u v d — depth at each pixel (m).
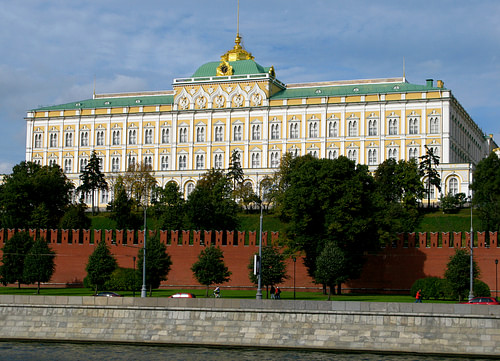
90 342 71.12
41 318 72.69
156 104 189.25
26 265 100.75
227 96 183.88
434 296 91.06
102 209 181.75
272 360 63.47
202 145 184.88
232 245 104.62
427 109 171.12
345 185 98.19
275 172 155.88
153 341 70.00
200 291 101.81
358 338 66.50
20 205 133.62
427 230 131.50
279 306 68.56
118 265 107.62
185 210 131.00
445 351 64.81
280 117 180.25
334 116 176.88
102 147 191.50
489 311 64.88
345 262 94.56
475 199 108.62
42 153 195.12
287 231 100.94
